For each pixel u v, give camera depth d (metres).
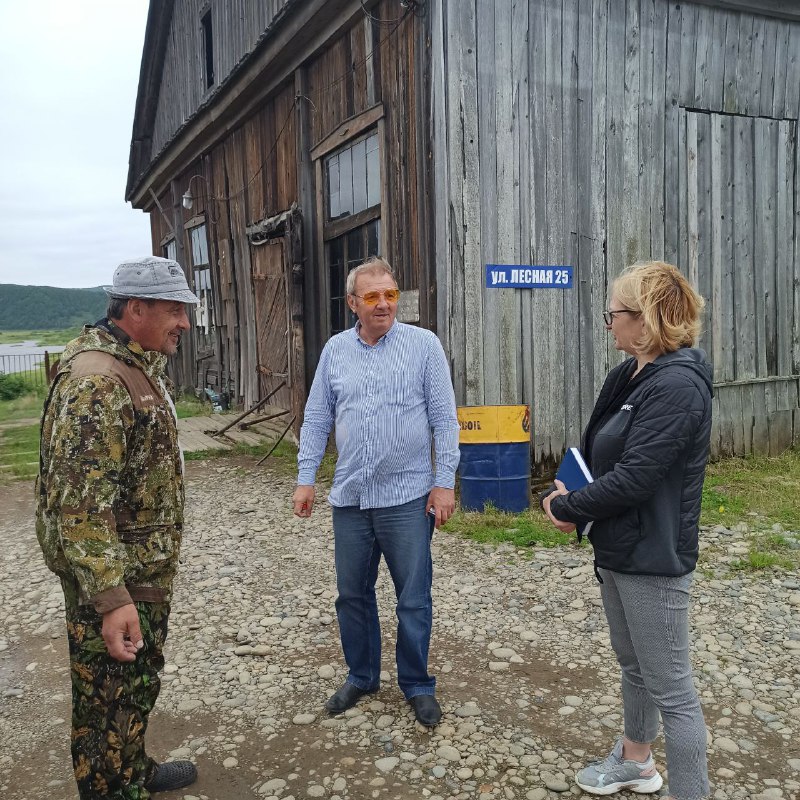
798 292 7.31
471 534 4.95
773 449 7.29
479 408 5.26
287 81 8.25
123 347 2.02
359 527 2.80
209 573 4.56
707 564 4.36
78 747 2.03
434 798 2.38
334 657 3.41
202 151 11.20
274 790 2.45
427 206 5.69
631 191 6.18
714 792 2.36
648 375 2.02
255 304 9.87
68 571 1.96
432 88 5.41
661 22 6.21
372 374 2.74
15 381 16.83
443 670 3.22
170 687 3.17
